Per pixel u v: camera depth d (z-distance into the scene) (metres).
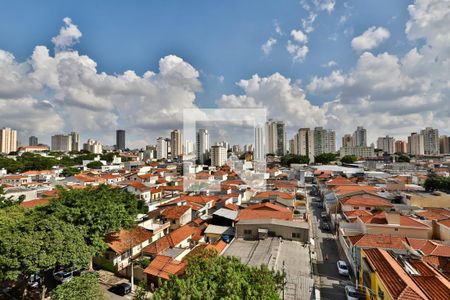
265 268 15.80
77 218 25.64
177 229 34.56
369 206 41.25
